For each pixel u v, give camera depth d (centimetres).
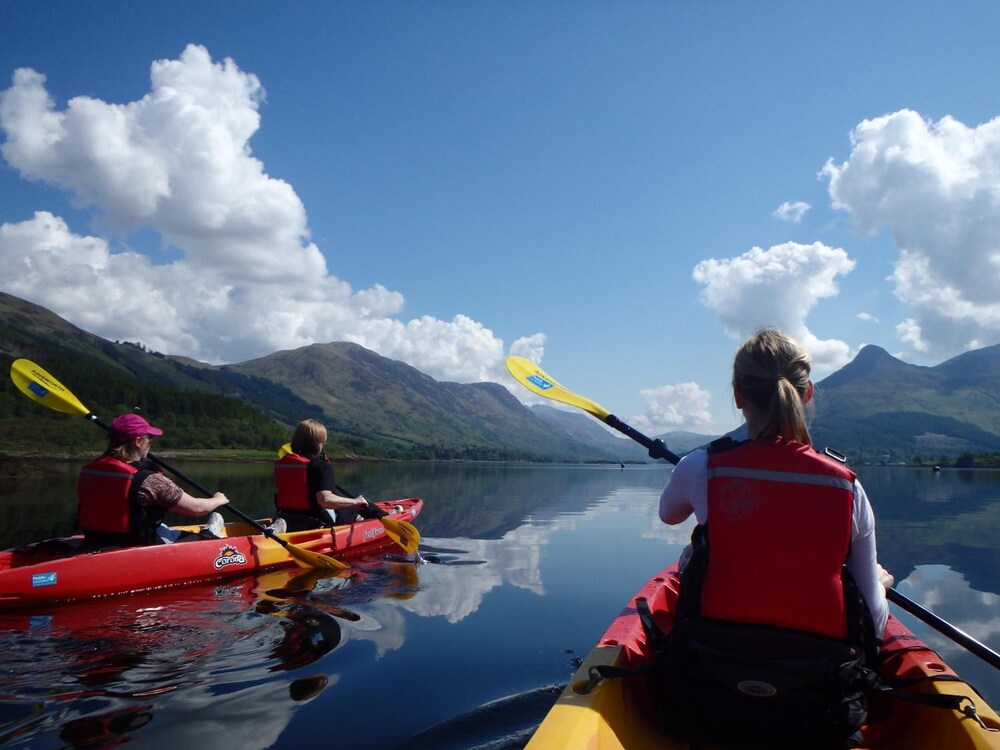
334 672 369
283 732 292
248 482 2105
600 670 238
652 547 877
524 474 4222
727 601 229
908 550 854
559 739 187
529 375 511
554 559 773
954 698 223
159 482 579
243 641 420
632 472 5347
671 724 259
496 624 486
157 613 487
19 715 299
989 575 689
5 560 554
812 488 227
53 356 16950
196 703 318
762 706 228
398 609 519
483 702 333
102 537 572
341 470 3859
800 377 253
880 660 274
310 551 705
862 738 267
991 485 2744
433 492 1922
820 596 222
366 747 280
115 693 328
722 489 237
